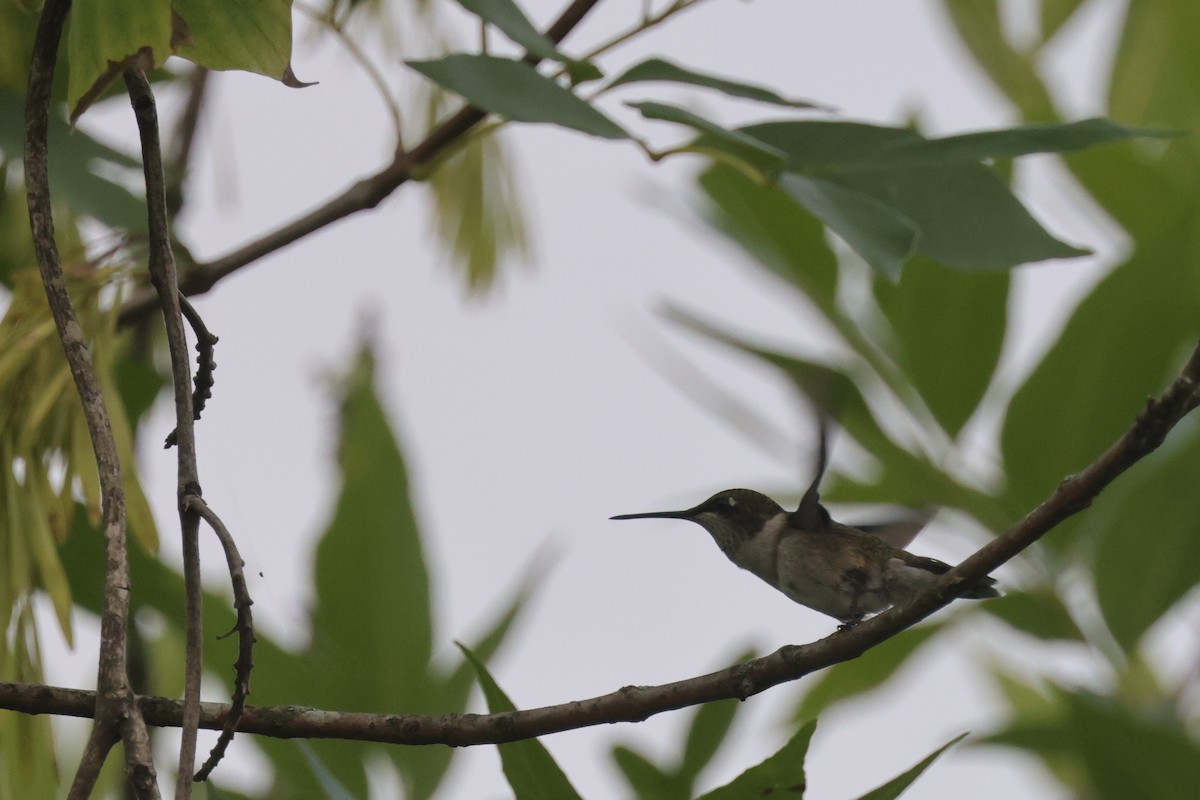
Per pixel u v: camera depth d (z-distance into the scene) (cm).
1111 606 664
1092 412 671
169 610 607
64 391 518
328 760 606
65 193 572
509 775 435
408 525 650
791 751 394
